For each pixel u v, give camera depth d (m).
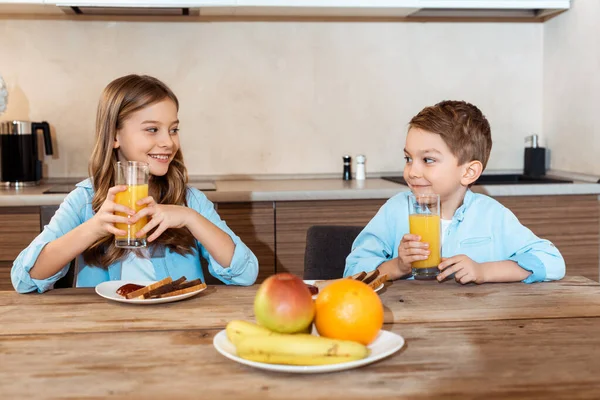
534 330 1.09
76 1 2.61
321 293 0.99
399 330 1.09
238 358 0.92
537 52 3.20
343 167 3.10
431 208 1.38
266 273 2.63
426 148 1.61
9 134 2.72
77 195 1.67
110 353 0.99
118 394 0.85
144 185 1.33
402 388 0.86
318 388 0.86
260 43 3.04
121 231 1.31
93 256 1.59
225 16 3.01
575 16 2.92
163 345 1.03
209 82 3.03
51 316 1.18
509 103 3.21
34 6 2.68
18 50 2.92
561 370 0.92
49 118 2.96
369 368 0.93
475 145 1.64
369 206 2.64
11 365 0.95
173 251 1.64
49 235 1.50
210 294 1.33
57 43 2.93
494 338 1.05
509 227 1.66
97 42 2.95
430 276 1.39
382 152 3.15
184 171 1.77
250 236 2.61
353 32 3.08
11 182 2.74
